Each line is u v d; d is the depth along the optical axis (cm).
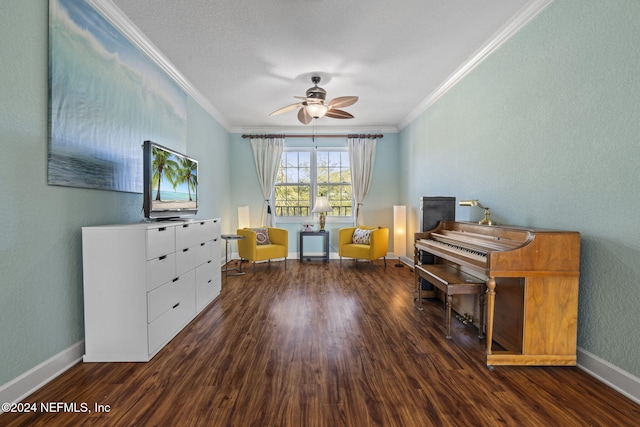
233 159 610
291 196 627
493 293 195
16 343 165
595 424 146
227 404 161
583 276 197
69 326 202
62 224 197
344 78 370
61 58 193
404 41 288
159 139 321
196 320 283
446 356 213
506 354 197
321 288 393
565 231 196
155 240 216
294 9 242
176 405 160
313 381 182
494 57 289
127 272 206
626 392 168
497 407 159
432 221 349
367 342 236
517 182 257
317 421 148
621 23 170
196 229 292
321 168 625
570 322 196
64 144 196
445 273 276
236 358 211
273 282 425
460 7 239
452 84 372
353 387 176
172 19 254
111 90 242
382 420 149
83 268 207
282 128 606
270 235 550
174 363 204
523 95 249
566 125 207
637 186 164
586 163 192
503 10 243
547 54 223
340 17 252
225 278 450
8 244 161
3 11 158
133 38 268
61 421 148
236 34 276
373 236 505
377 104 470
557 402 163
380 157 615
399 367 198
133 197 276
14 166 164
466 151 342
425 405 160
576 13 198
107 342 208
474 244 248
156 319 218
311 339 241
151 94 304
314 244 623
